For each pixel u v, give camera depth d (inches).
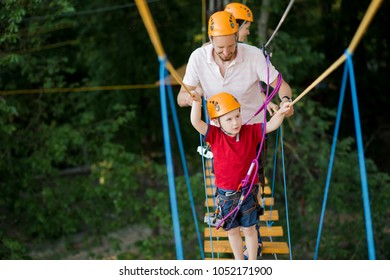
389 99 791.7
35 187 571.5
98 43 679.7
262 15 577.3
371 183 569.3
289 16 626.2
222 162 188.1
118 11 657.0
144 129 702.5
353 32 684.7
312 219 570.9
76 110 621.9
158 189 701.3
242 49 185.2
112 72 679.1
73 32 698.2
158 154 740.0
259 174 196.7
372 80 769.6
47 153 552.1
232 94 192.1
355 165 580.7
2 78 541.0
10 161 539.2
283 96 188.1
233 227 194.7
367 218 124.8
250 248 199.5
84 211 573.3
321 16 671.1
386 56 786.2
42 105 585.9
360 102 762.8
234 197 189.2
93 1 649.6
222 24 169.0
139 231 698.8
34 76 543.2
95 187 559.8
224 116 177.8
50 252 612.4
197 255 538.3
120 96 665.6
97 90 649.6
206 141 188.9
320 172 585.0
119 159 571.2
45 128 566.6
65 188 565.9
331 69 122.6
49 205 551.5
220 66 186.7
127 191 613.6
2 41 441.7
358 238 562.9
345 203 581.0
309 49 579.5
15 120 639.8
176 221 114.9
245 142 186.1
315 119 588.1
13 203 557.6
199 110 176.7
